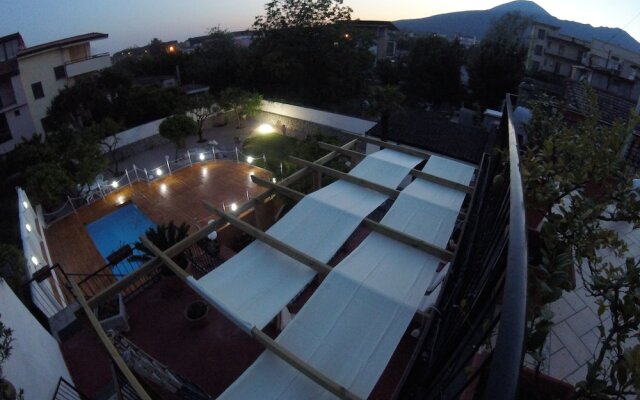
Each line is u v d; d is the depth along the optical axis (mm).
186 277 6656
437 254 6699
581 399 2453
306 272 6832
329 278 6281
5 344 5031
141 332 9430
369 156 10180
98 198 21750
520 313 1234
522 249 1566
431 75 41062
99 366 8406
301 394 5016
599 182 4078
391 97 24469
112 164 30391
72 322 9227
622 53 33531
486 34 57562
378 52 60312
